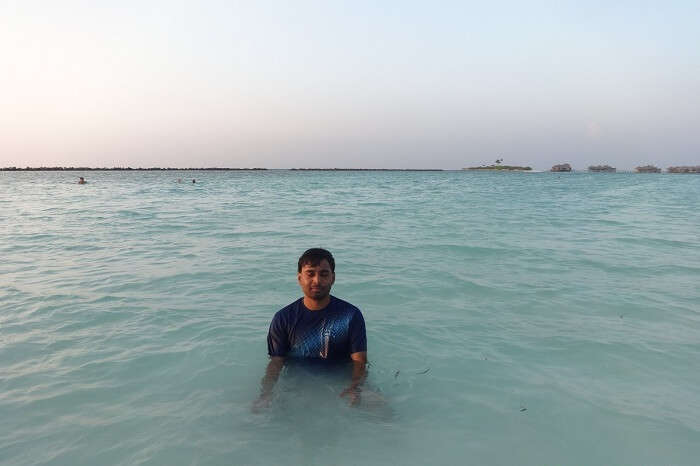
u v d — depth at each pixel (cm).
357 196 2412
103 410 268
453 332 401
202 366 329
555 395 289
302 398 284
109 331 399
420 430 250
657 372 322
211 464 218
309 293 321
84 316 438
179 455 225
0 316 437
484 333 399
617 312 454
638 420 260
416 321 429
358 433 246
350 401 280
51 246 830
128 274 610
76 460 221
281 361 330
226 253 757
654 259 708
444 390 296
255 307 470
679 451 231
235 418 260
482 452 230
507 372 322
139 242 871
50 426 250
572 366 332
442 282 568
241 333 396
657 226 1118
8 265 667
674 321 428
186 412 266
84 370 321
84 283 562
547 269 640
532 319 435
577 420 260
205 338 383
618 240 892
